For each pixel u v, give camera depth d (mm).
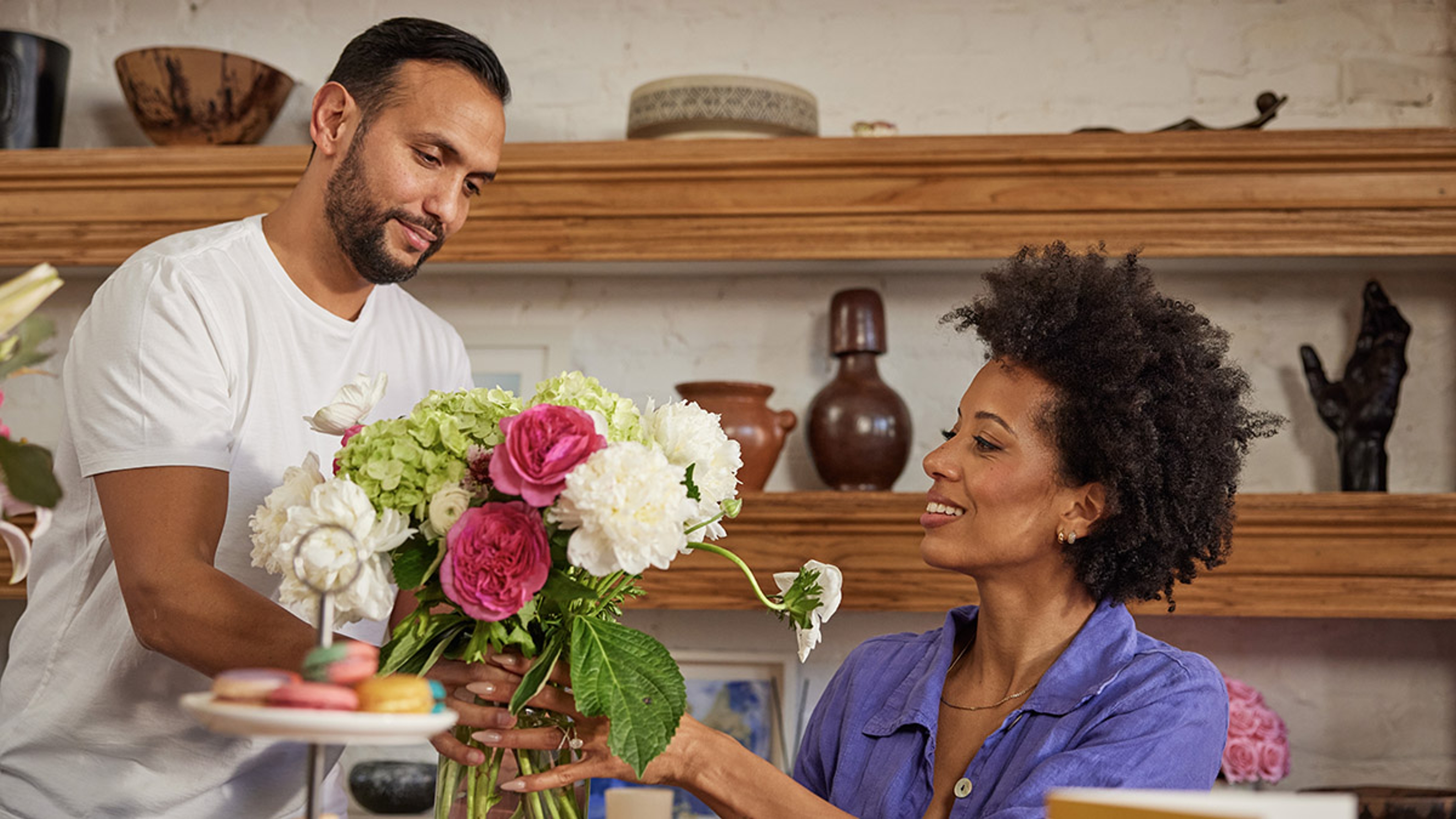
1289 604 2062
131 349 1371
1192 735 1211
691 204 2195
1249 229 2141
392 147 1442
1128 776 1169
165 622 1247
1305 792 2143
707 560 2139
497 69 1507
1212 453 1280
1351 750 2332
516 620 1026
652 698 1016
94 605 1443
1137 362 1241
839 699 1466
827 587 1145
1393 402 2225
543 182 2217
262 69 2312
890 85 2496
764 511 2121
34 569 1505
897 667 1435
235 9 2582
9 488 760
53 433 2492
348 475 1000
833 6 2521
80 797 1444
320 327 1553
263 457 1478
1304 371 2297
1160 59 2471
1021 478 1276
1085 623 1307
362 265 1492
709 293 2498
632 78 2533
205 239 1500
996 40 2492
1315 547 2064
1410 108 2430
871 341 2271
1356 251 2121
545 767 1114
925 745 1318
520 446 975
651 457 965
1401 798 1977
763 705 2369
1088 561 1277
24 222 2250
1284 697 2354
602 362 2494
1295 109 2441
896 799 1304
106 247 2236
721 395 2219
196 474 1352
